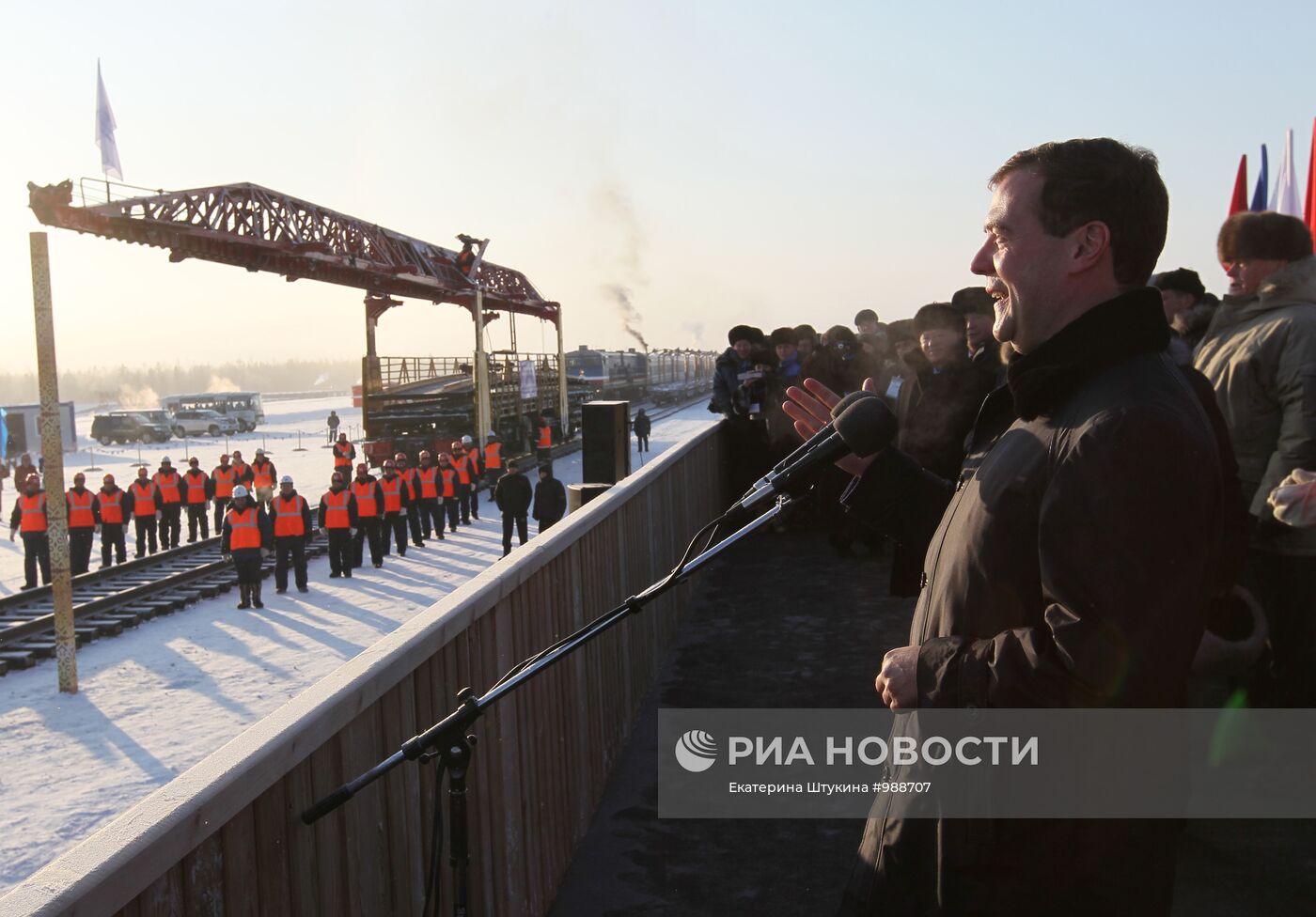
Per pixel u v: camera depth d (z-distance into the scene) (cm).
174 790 138
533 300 3559
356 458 4728
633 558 449
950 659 143
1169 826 143
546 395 3784
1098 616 130
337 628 1402
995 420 170
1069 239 149
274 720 165
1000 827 142
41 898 109
